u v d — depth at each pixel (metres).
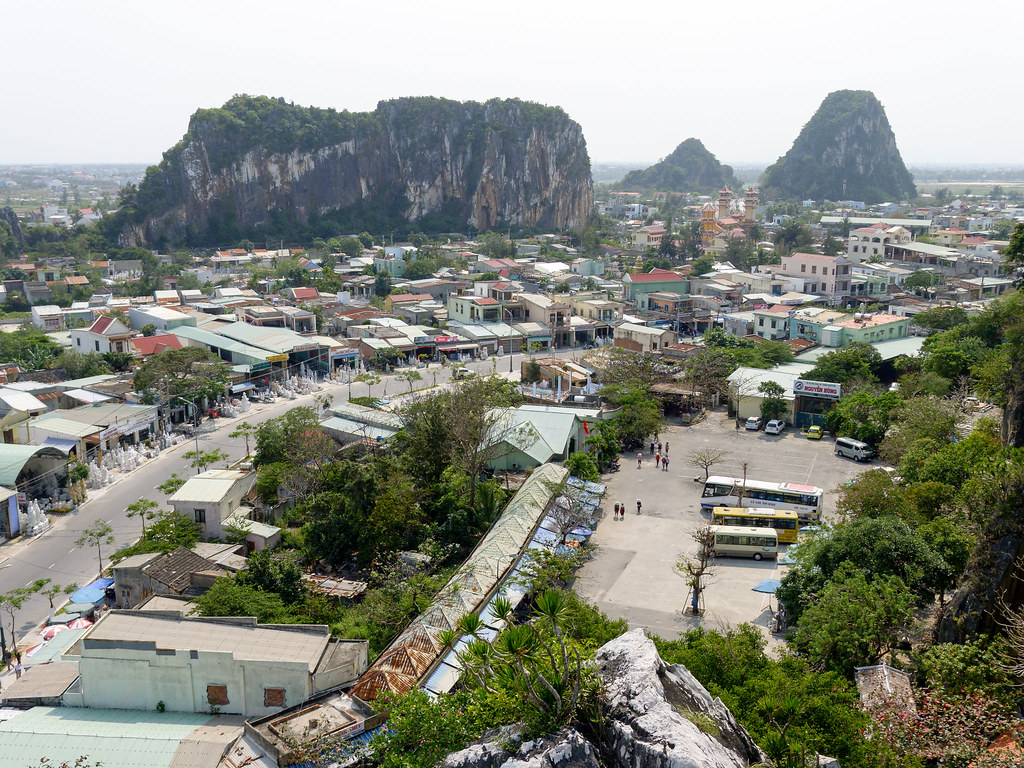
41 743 34.72
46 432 79.75
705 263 186.38
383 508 57.97
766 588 50.31
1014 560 40.22
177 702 38.69
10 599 50.34
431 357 127.88
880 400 85.25
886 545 45.09
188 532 58.75
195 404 97.00
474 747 21.86
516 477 71.88
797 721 29.86
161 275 189.25
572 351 135.12
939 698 30.31
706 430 92.44
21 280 173.50
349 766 32.81
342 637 45.41
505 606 23.84
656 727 20.47
